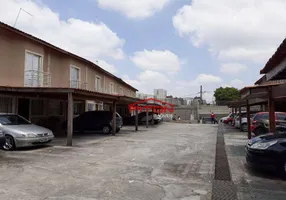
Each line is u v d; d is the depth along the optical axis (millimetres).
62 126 18078
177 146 12359
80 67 21312
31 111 16688
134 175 6805
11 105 15008
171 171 7348
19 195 5105
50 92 12219
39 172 6922
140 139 15055
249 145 7336
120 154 9883
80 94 12695
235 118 25469
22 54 14719
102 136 16438
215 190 5648
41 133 10805
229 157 9570
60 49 17781
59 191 5395
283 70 7418
